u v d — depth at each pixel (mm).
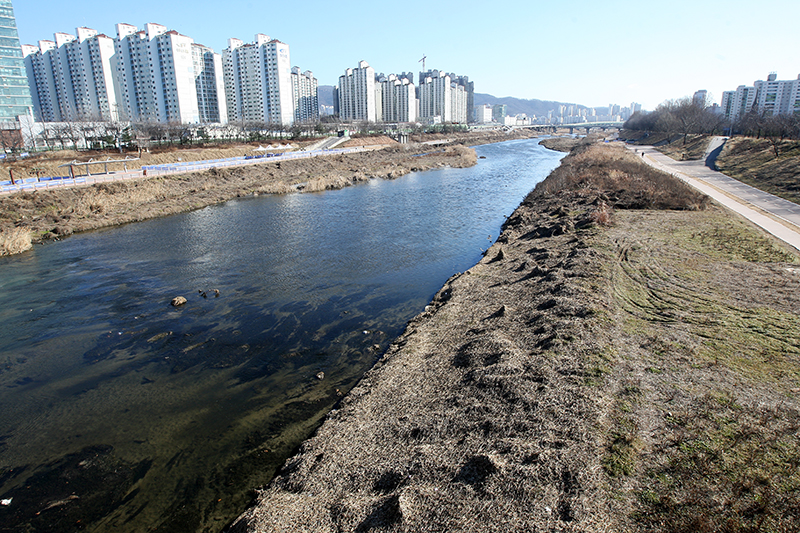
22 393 17281
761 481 9703
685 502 9297
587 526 8859
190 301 25234
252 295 25906
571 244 29016
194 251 34406
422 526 9320
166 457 13781
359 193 60375
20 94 104688
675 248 27391
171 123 99812
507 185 67000
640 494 9578
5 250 33688
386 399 14742
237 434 14672
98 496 12422
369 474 11391
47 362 19328
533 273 24438
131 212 45562
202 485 12625
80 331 21922
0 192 44000
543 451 10844
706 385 13414
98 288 27266
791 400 12523
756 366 14367
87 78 132250
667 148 103125
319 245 35719
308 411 15695
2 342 20984
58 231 38875
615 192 43906
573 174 53969
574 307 18734
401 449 12141
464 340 18078
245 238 38000
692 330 16984
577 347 15594
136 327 22250
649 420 11930
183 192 55844
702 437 11172
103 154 69125
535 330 17594
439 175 79062
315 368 18422
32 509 12078
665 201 39875
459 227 41594
